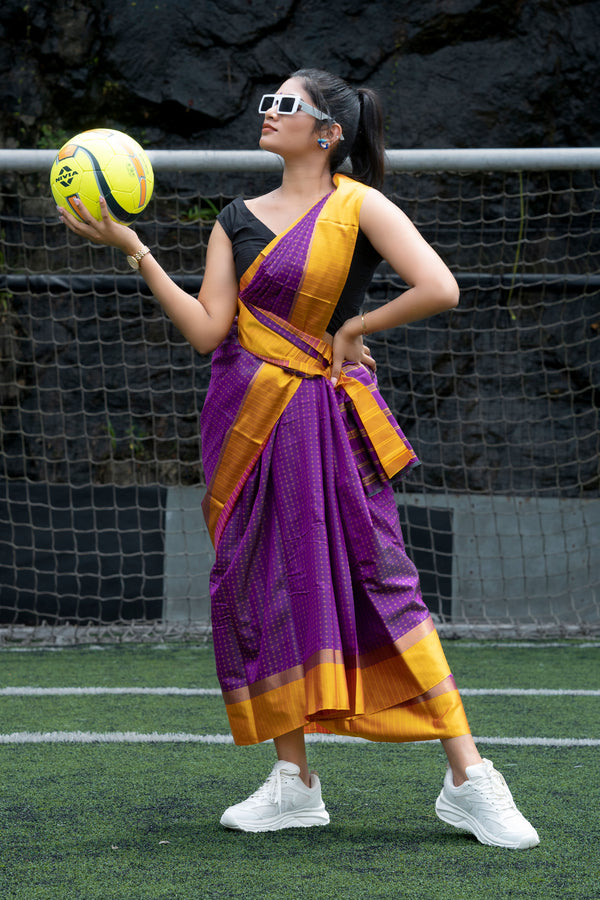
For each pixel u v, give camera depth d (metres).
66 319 13.72
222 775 5.02
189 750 5.57
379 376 13.79
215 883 3.38
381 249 3.96
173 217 14.09
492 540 11.78
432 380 13.22
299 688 3.85
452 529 11.73
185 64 14.10
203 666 8.66
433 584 11.59
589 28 14.03
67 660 8.98
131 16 14.09
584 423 13.64
